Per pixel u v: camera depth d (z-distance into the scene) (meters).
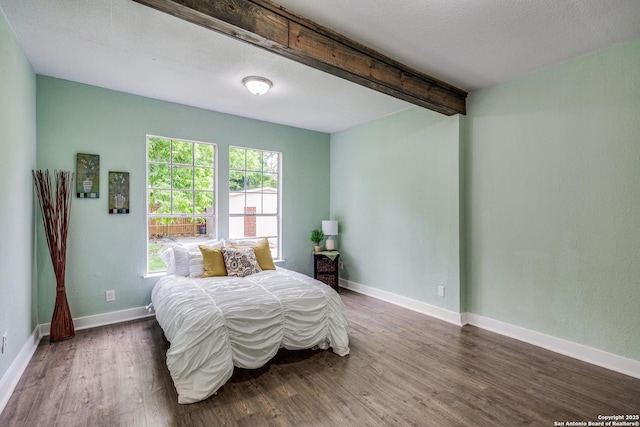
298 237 5.09
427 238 3.87
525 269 3.08
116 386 2.28
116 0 1.98
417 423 1.91
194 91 3.51
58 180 3.16
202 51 2.63
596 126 2.62
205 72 3.03
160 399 2.13
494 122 3.30
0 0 1.97
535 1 1.96
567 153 2.79
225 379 2.25
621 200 2.50
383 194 4.46
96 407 2.04
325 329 2.84
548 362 2.66
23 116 2.62
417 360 2.70
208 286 3.06
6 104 2.18
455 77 3.12
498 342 3.07
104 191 3.46
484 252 3.41
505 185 3.22
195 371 2.19
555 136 2.86
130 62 2.84
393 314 3.87
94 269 3.41
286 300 2.71
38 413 1.98
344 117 4.49
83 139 3.33
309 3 2.02
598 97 2.61
